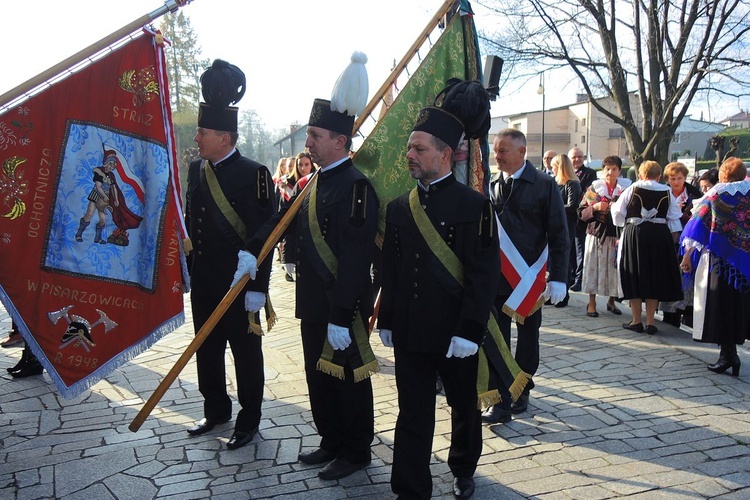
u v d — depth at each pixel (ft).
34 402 13.92
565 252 12.85
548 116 163.73
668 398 13.69
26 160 10.59
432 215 8.95
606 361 16.44
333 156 10.09
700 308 15.51
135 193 11.14
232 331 11.35
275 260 40.55
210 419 12.18
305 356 10.60
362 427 10.33
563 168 22.74
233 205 11.41
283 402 13.70
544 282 12.73
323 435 10.78
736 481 10.00
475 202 8.80
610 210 21.01
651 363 16.25
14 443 11.71
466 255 8.74
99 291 11.02
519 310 12.19
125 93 10.98
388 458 11.00
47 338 10.74
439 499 9.61
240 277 10.08
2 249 10.48
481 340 8.53
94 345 11.00
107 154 10.96
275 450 11.31
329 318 9.48
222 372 12.17
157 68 11.09
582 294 26.20
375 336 19.85
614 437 11.72
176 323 11.15
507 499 9.55
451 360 9.11
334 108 9.83
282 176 35.73
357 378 9.81
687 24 43.98
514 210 12.87
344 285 9.44
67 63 10.05
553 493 9.70
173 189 11.12
